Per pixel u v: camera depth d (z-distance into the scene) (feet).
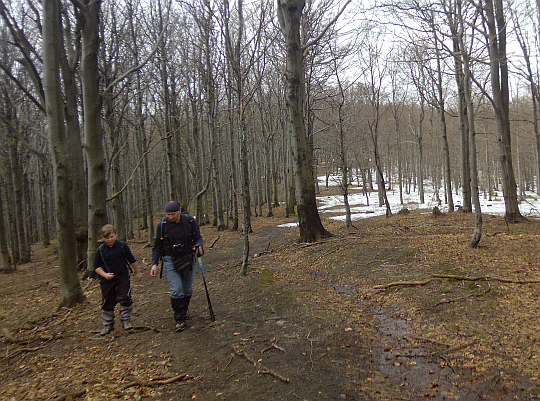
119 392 11.70
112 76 39.58
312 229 37.47
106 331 16.92
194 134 65.00
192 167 63.52
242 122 25.05
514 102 88.89
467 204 57.06
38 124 60.85
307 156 37.27
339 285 23.91
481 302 17.44
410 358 13.43
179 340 15.53
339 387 11.59
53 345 16.31
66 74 30.89
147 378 12.52
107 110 40.60
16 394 12.11
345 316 17.39
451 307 17.46
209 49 51.65
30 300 26.66
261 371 12.60
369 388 11.52
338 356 13.60
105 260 16.93
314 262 30.09
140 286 26.86
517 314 15.66
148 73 45.70
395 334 15.65
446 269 22.63
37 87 24.44
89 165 29.86
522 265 21.56
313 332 15.53
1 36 41.50
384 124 113.09
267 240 46.34
